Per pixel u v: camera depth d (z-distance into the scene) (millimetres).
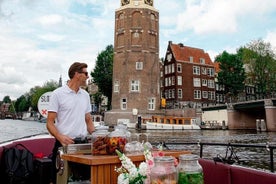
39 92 102812
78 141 3900
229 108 48406
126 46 48844
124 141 3049
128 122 46531
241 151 15508
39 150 5652
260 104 42750
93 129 4441
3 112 160000
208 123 51219
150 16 49625
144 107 48062
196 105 63406
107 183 2717
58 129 4109
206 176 3779
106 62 60719
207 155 13875
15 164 4609
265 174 3041
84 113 4289
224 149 16344
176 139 26516
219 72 65750
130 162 2559
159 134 34688
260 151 15492
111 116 47312
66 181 3047
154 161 2326
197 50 67500
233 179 3396
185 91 62594
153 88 49094
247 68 66125
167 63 65000
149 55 49094
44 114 6738
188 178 2250
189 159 2311
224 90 66875
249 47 60500
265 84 59844
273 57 59469
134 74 48375
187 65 63656
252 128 49656
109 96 62125
